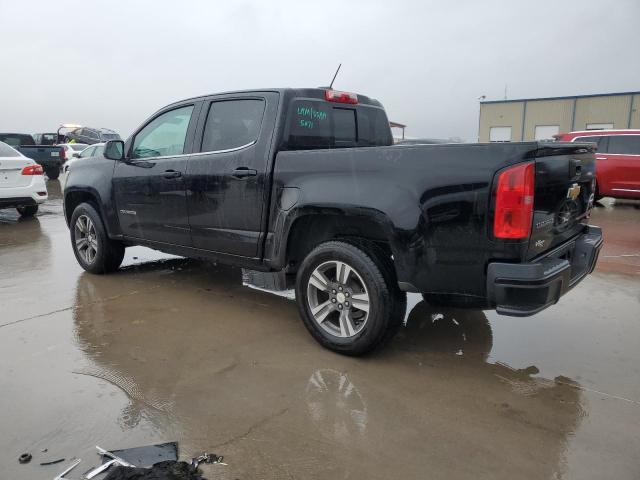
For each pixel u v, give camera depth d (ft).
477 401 9.53
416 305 14.96
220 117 13.62
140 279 17.49
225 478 7.27
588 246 11.23
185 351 11.56
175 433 8.38
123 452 7.84
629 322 13.53
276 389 9.86
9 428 8.45
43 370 10.53
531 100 131.44
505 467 7.66
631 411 9.23
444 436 8.41
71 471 7.38
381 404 9.37
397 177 10.00
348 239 11.09
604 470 7.61
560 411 9.21
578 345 12.10
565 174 10.05
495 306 10.23
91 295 15.62
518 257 9.02
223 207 13.17
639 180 35.06
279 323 13.41
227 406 9.23
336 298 11.23
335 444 8.14
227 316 13.89
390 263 10.73
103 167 16.96
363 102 15.14
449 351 11.75
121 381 10.11
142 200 15.47
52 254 21.54
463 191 9.29
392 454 7.91
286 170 11.73
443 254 9.63
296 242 12.35
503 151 8.96
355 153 10.61
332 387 9.98
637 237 25.93
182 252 14.90
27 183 29.73
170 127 14.98
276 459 7.75
